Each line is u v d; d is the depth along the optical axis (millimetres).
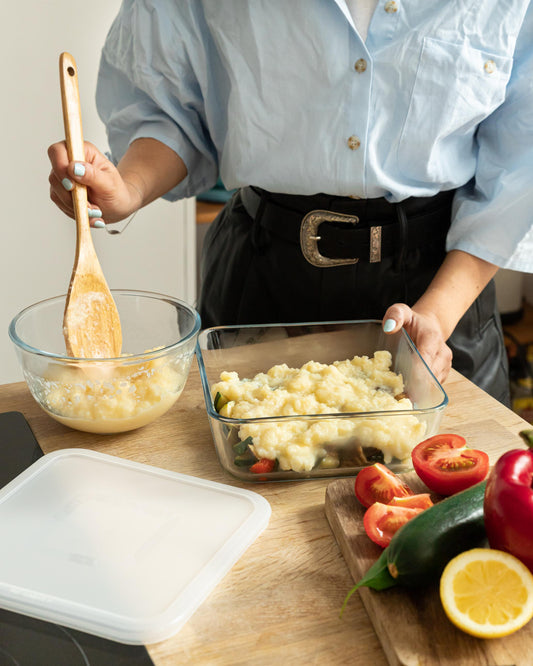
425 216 1121
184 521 688
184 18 1070
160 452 815
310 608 597
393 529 638
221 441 745
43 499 716
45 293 1934
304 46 985
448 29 957
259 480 761
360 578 610
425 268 1159
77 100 830
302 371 841
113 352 851
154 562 632
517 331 2334
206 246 1368
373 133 1018
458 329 1220
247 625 576
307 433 731
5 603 587
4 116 1709
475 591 551
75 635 561
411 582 572
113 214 1022
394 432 735
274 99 1030
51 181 924
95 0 1712
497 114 1064
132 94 1209
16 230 1828
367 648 561
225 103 1137
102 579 610
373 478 693
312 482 770
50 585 602
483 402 930
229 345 906
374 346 920
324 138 1028
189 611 578
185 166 1224
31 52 1685
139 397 806
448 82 976
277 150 1065
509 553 563
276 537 682
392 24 964
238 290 1251
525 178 1032
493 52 972
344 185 1057
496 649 538
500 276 2342
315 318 1204
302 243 1133
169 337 942
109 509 703
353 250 1122
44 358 765
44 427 858
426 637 546
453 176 1077
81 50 1746
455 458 728
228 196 2201
